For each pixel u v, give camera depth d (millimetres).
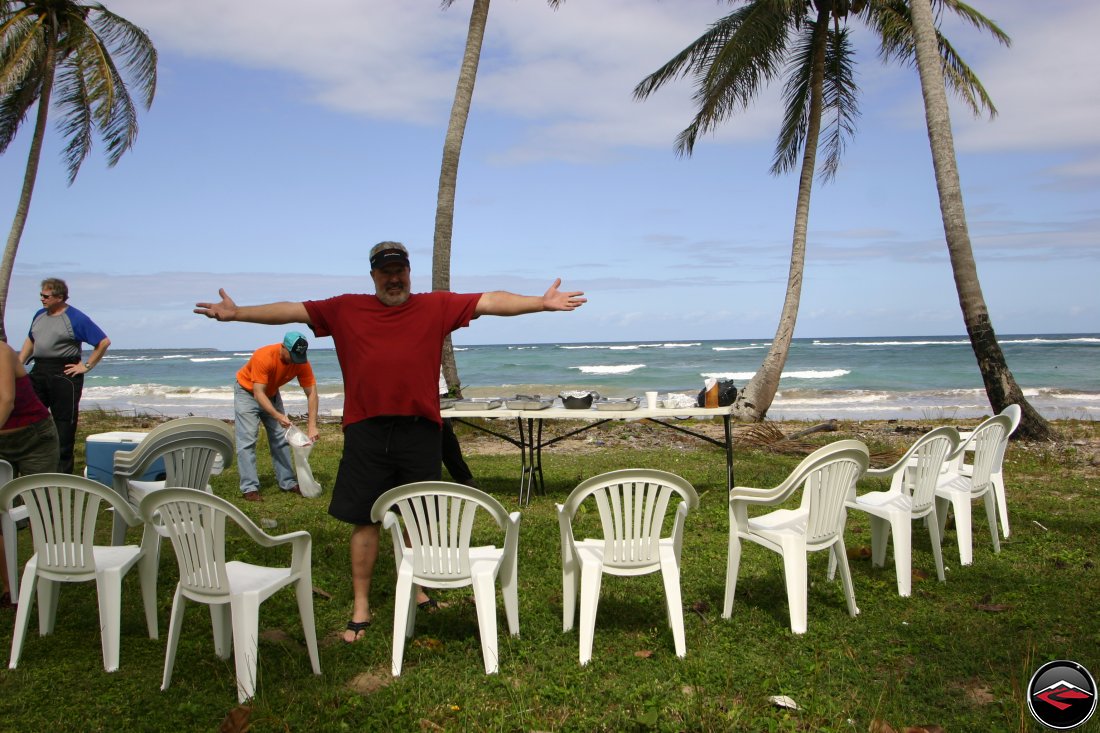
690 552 5984
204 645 4215
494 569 3988
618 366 55031
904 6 15680
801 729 3230
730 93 16172
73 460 8625
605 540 4066
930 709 3406
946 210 12453
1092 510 7383
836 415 23031
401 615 3885
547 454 11797
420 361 4273
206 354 129375
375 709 3461
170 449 5211
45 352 7824
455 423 14297
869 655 3992
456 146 13461
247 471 8156
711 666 3865
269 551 6043
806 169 15734
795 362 54719
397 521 4098
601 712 3418
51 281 7816
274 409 8211
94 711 3457
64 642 4230
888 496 5441
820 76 15578
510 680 3785
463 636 4371
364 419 4273
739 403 16125
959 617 4527
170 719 3387
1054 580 5180
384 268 4273
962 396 29703
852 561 5797
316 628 4480
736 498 4523
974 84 15766
